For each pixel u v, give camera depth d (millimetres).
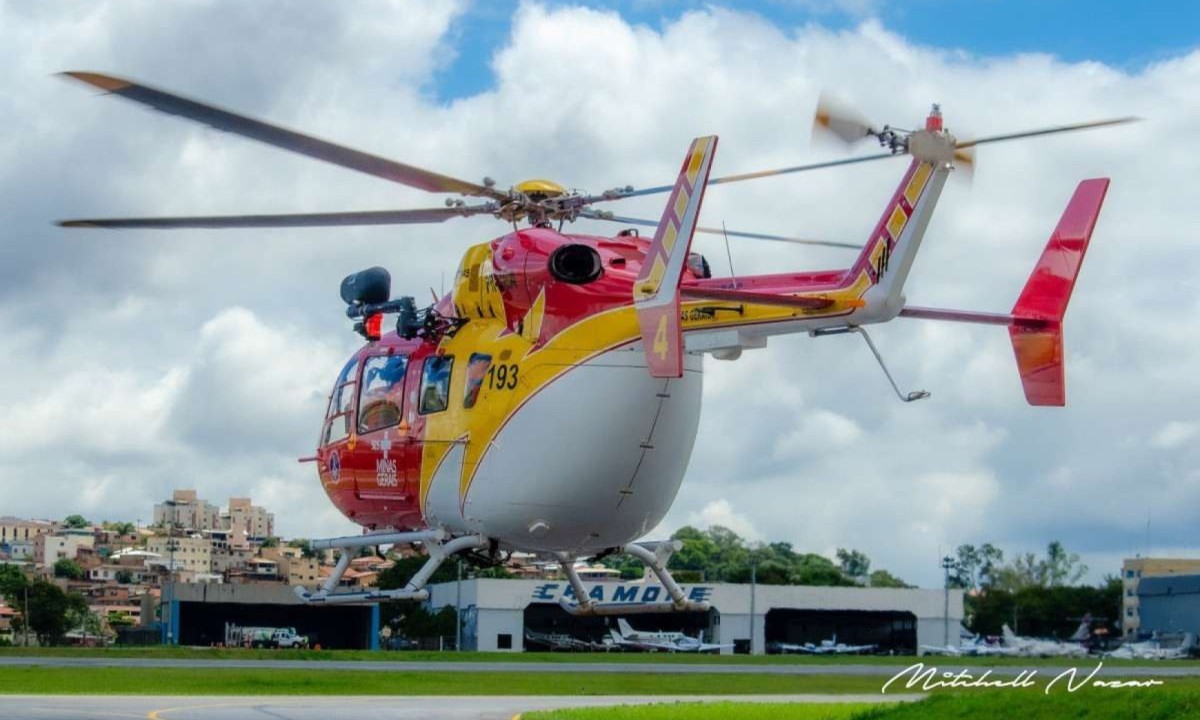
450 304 26969
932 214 21875
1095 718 19000
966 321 24984
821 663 47969
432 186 25984
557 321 24688
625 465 24328
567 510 24641
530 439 24594
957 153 21859
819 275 23016
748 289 23422
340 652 44625
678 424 24547
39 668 32688
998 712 20109
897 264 21984
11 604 112375
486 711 25750
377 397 27766
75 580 194250
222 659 40031
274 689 30328
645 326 22047
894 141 21688
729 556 160000
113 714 23641
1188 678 36875
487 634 74938
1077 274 25094
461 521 25859
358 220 26016
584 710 24922
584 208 27469
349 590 27609
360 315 28344
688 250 21641
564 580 75875
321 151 23969
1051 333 25188
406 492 26969
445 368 26422
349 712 25062
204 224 25125
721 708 25250
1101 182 25344
